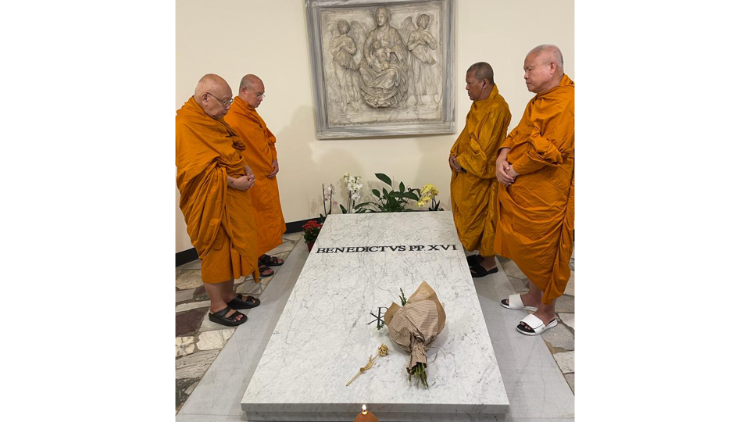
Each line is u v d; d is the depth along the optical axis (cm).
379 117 445
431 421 169
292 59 435
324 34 422
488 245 334
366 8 415
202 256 281
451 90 432
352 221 384
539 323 271
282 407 169
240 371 248
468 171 319
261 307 319
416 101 438
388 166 467
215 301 298
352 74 433
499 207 271
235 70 424
